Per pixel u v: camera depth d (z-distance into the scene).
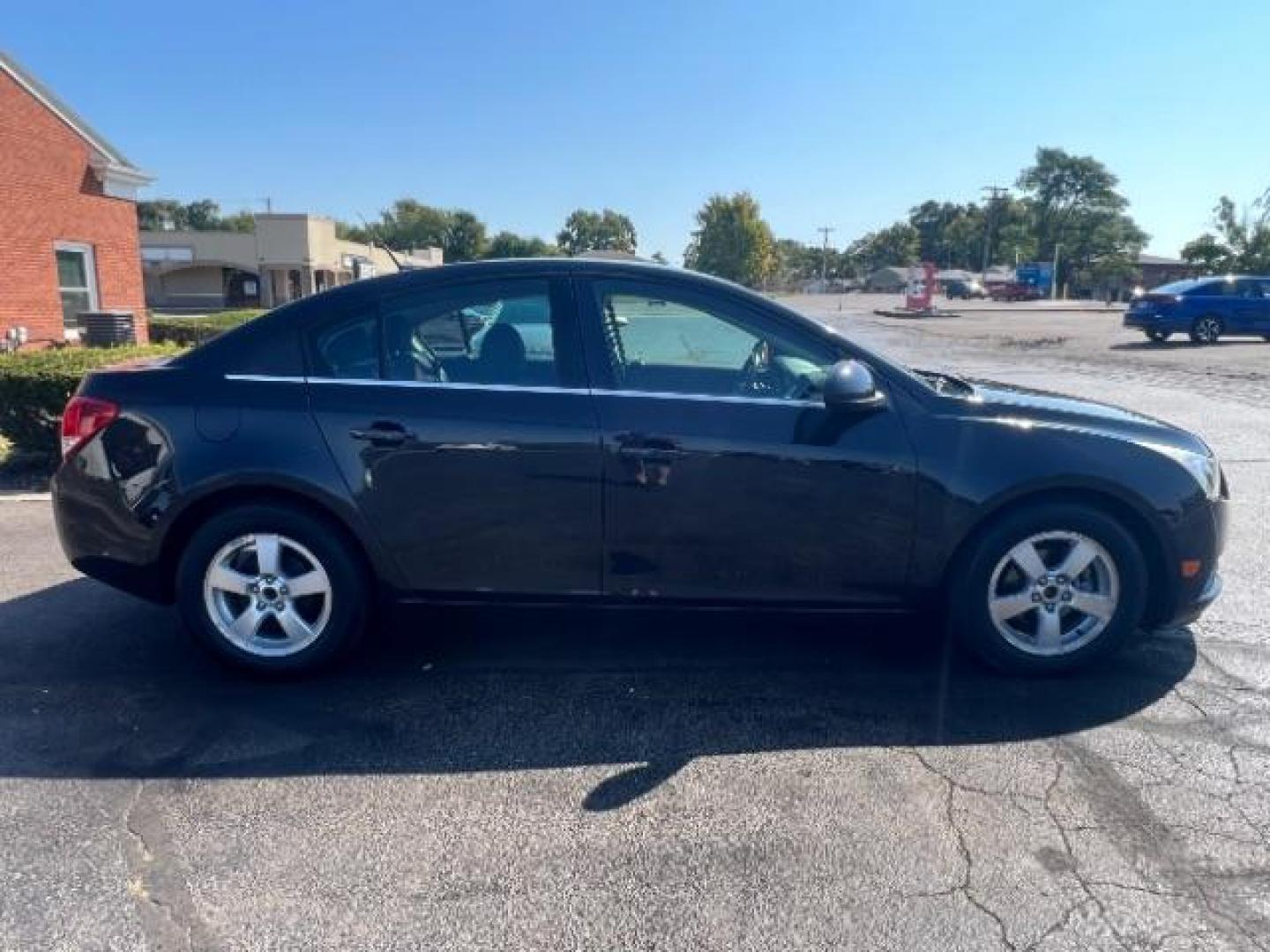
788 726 3.37
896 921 2.36
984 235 119.19
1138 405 11.34
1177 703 3.54
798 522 3.52
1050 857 2.61
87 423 3.62
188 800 2.88
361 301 3.65
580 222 105.31
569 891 2.47
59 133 16.77
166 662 3.90
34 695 3.60
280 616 3.68
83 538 3.66
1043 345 22.80
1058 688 3.67
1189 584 3.66
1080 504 3.59
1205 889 2.47
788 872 2.55
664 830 2.74
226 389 3.57
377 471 3.52
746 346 3.62
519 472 3.51
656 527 3.53
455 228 104.25
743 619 4.38
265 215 52.53
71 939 2.28
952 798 2.90
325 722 3.40
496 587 3.64
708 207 82.56
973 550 3.59
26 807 2.83
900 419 3.52
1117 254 98.56
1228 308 21.92
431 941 2.29
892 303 63.84
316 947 2.27
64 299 17.42
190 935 2.30
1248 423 9.99
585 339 3.58
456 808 2.85
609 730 3.35
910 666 3.88
